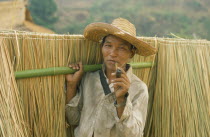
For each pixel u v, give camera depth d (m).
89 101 2.01
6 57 1.82
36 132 1.99
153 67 2.46
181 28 15.32
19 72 1.87
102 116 1.95
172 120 2.43
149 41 2.39
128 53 1.92
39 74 1.93
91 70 2.10
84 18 29.84
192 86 2.54
